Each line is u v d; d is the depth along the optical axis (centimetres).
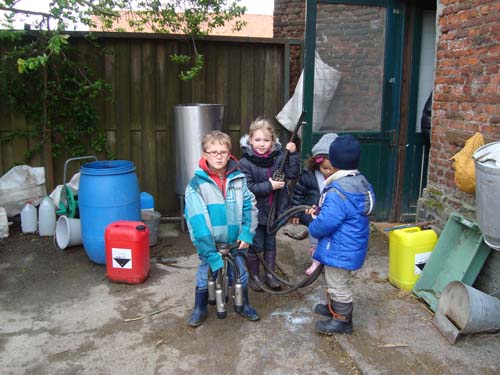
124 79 539
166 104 550
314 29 498
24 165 523
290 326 331
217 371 284
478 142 346
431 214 425
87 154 550
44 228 498
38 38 498
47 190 543
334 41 512
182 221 523
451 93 402
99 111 541
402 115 547
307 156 521
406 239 371
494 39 351
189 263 439
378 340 312
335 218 296
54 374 281
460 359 292
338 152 303
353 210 299
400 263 377
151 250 471
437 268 369
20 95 519
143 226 391
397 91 538
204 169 317
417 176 564
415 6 524
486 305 306
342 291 314
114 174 414
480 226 303
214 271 306
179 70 545
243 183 327
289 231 510
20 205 517
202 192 314
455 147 400
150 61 539
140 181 560
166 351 303
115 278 394
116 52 531
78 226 462
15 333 322
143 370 285
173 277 409
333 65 517
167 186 567
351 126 535
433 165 431
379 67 530
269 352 301
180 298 371
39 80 518
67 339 316
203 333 323
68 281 402
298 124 369
